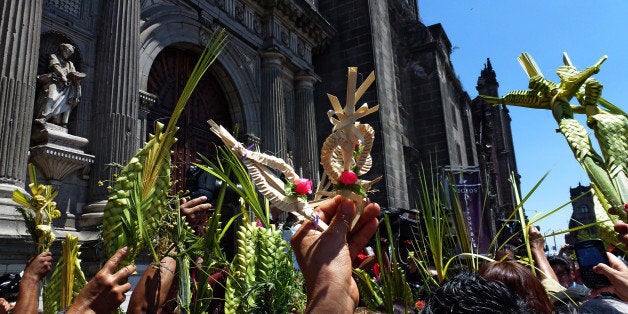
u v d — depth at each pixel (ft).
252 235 6.82
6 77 22.85
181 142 39.63
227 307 6.36
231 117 45.57
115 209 5.13
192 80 5.45
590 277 6.83
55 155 25.55
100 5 31.65
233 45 45.06
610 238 6.95
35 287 6.21
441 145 80.33
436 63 84.53
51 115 26.48
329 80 60.70
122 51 30.45
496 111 155.94
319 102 60.39
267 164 4.01
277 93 48.01
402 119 76.18
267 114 46.96
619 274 6.23
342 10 62.59
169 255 5.67
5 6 23.71
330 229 3.76
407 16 94.07
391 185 55.26
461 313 4.31
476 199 29.91
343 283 3.51
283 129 47.60
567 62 7.50
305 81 54.85
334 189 4.09
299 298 6.63
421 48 86.17
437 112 82.02
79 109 28.66
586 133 6.79
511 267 5.80
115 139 28.48
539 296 5.59
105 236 5.17
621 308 6.31
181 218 6.22
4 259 19.90
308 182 3.96
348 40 61.00
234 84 44.86
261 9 49.65
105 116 28.78
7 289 10.14
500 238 24.45
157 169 5.36
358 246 4.14
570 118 7.14
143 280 5.88
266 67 48.60
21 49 23.79
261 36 49.37
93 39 30.60
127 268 4.79
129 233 5.10
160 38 36.81
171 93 39.93
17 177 22.33
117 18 30.91
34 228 6.64
